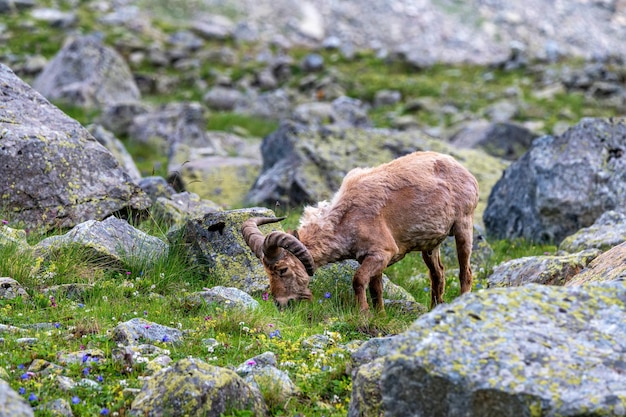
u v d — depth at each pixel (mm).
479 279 24672
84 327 16188
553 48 93562
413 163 20875
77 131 25047
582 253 21516
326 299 20312
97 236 20828
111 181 24797
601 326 11484
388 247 19844
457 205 21016
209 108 74062
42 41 86625
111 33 91750
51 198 23578
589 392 10312
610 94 76562
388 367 11016
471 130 58188
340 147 38969
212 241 21516
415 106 76188
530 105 72938
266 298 19859
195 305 18312
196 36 99250
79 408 12781
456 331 11188
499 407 10438
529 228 31438
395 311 19969
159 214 26188
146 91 77750
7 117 24172
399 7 115688
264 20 110250
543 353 10875
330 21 112000
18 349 14781
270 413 12969
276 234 18375
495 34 111812
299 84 82688
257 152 55344
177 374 12320
